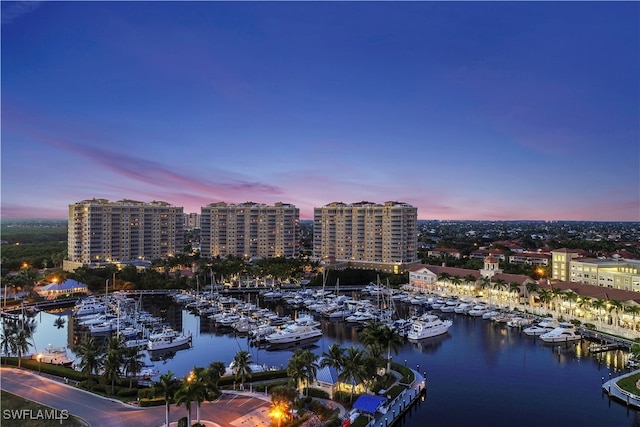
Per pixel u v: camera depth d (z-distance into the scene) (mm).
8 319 160625
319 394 84125
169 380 67125
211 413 73938
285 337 132625
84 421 69875
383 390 86938
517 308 172125
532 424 79000
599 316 150375
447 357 116688
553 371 105438
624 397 85938
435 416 81750
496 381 98875
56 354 108625
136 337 134750
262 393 83375
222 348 128625
